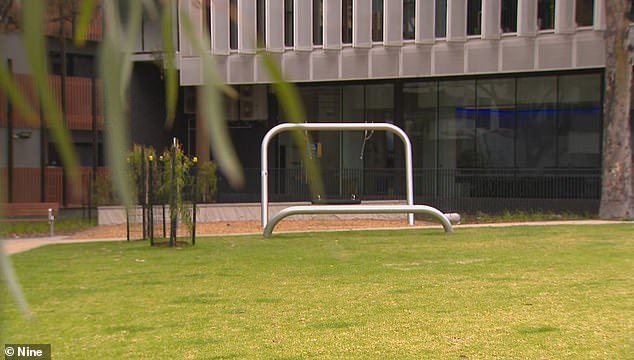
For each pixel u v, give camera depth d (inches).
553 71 903.7
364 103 1036.5
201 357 211.6
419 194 959.0
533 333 236.4
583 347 217.9
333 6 948.6
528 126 955.3
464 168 979.9
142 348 221.5
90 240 557.0
